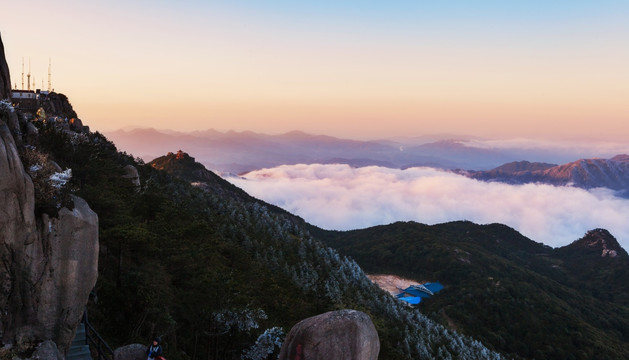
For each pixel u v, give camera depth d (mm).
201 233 52906
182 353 28766
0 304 13781
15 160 14031
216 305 32375
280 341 31484
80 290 15641
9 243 13867
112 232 28328
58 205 15211
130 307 26844
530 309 172750
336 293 110438
